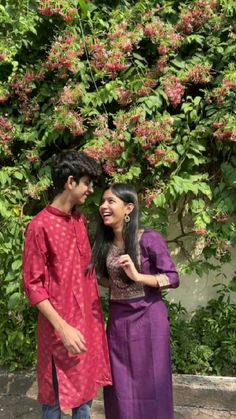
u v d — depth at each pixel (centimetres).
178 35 331
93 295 251
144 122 321
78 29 337
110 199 246
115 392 254
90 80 338
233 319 363
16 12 343
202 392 326
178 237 377
